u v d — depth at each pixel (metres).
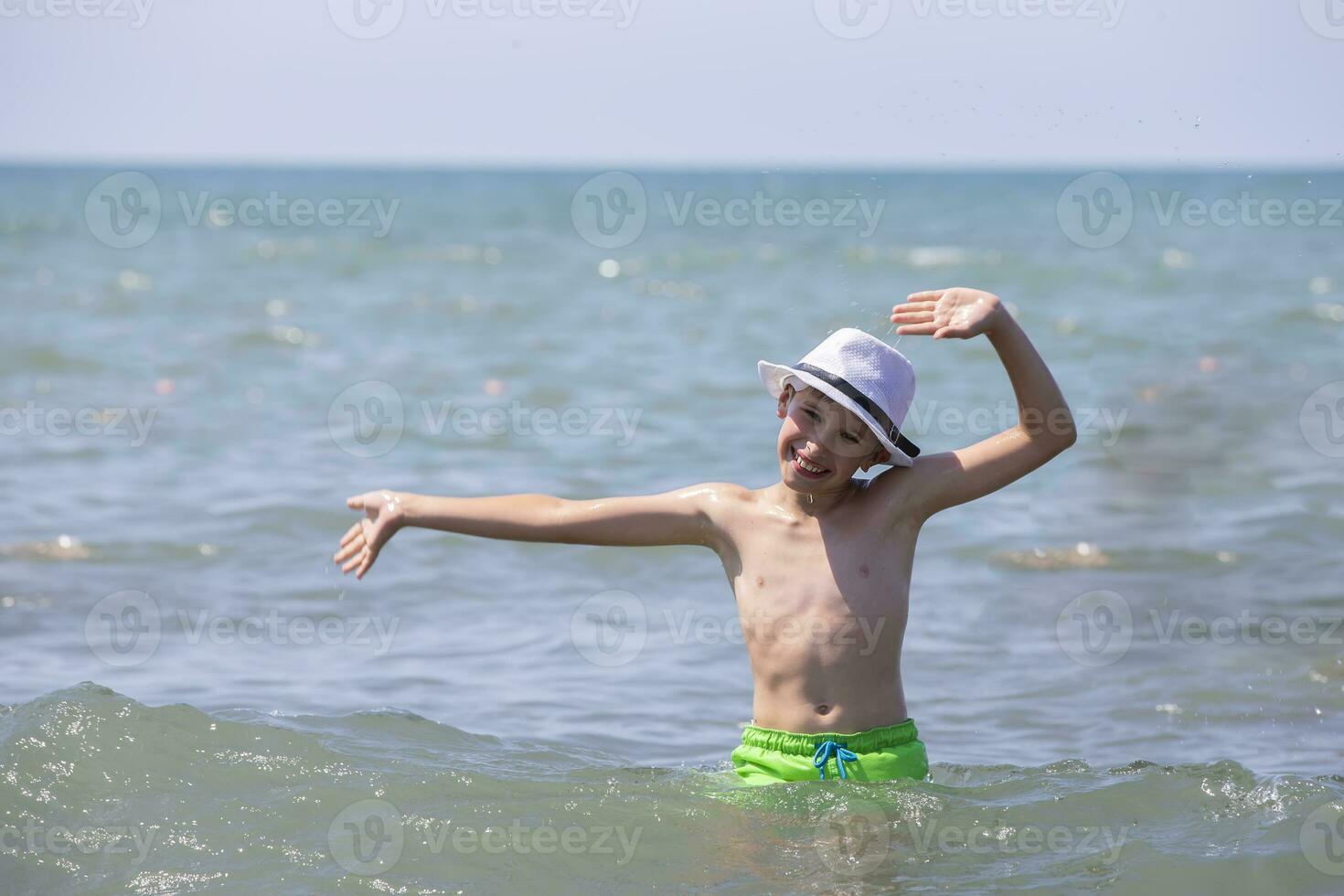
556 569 21.78
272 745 12.66
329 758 12.50
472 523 12.33
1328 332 46.56
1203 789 11.91
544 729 14.98
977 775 13.08
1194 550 22.28
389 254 87.25
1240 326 48.25
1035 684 16.53
